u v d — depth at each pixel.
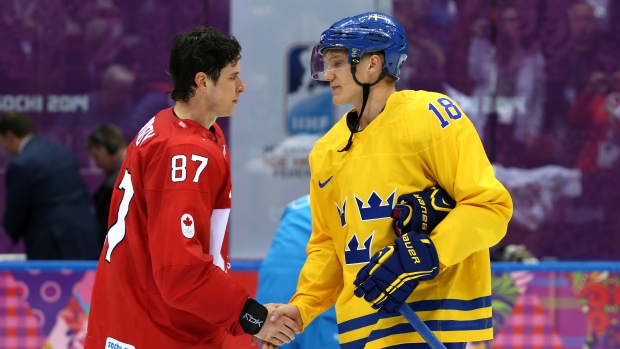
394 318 6.07
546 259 13.30
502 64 13.24
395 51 6.14
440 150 5.89
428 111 5.96
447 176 5.92
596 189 13.31
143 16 13.19
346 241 6.23
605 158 13.29
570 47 13.23
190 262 5.79
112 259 6.25
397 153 5.99
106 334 6.29
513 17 13.19
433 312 6.00
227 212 6.28
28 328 10.48
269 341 6.46
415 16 13.18
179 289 5.83
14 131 12.71
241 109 13.07
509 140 13.30
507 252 11.61
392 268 5.69
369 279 5.76
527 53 13.25
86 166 13.30
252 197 13.11
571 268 10.15
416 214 5.83
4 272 10.46
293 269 7.91
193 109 6.28
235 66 6.30
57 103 13.24
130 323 6.16
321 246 6.80
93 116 13.27
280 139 13.11
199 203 5.89
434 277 5.76
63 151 12.67
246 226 13.11
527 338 10.16
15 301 10.48
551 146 13.30
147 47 13.23
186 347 6.18
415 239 5.71
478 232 5.78
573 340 10.18
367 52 6.10
